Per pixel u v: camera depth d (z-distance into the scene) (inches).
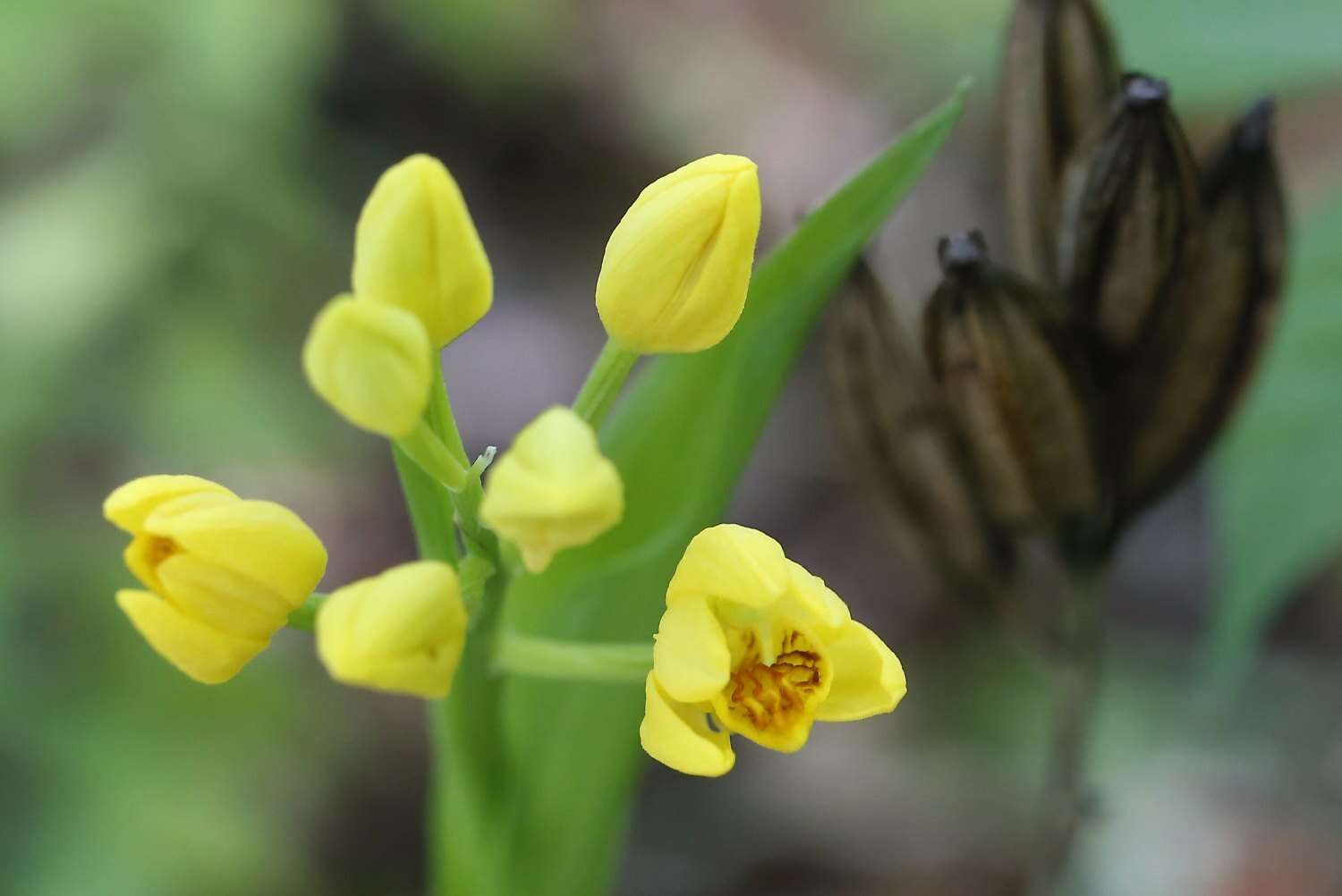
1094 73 8.2
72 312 13.3
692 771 7.3
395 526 16.7
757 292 8.2
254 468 14.8
